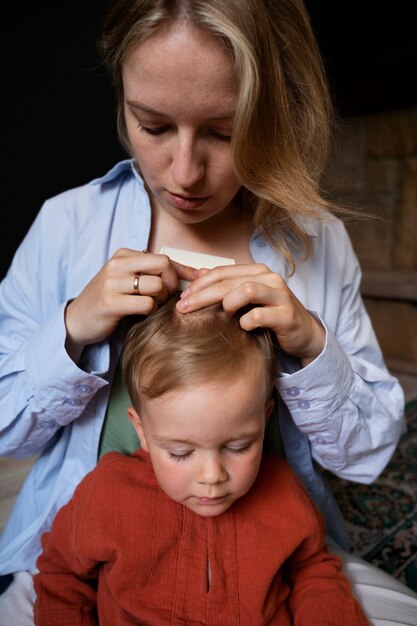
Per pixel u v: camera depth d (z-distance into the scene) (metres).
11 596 0.84
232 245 0.94
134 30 0.61
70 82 2.49
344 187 3.10
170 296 0.76
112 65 0.74
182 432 0.67
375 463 0.93
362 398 0.85
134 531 0.74
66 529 0.77
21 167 2.41
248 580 0.73
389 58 2.79
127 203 0.94
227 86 0.63
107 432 0.90
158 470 0.72
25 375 0.80
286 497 0.79
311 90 0.77
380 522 1.53
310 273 0.95
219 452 0.69
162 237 0.93
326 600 0.74
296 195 0.76
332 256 0.99
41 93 2.41
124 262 0.71
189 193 0.73
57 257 0.92
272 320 0.69
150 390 0.68
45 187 2.52
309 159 0.82
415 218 2.90
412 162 2.85
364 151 3.02
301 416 0.83
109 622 0.73
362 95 2.95
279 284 0.71
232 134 0.67
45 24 2.34
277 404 0.90
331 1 3.01
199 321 0.72
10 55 2.26
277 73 0.69
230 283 0.69
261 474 0.82
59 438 0.94
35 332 0.88
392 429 0.90
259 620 0.71
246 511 0.77
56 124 2.49
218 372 0.67
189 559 0.74
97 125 2.65
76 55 2.49
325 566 0.79
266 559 0.74
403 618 0.79
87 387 0.80
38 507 0.94
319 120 0.80
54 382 0.78
